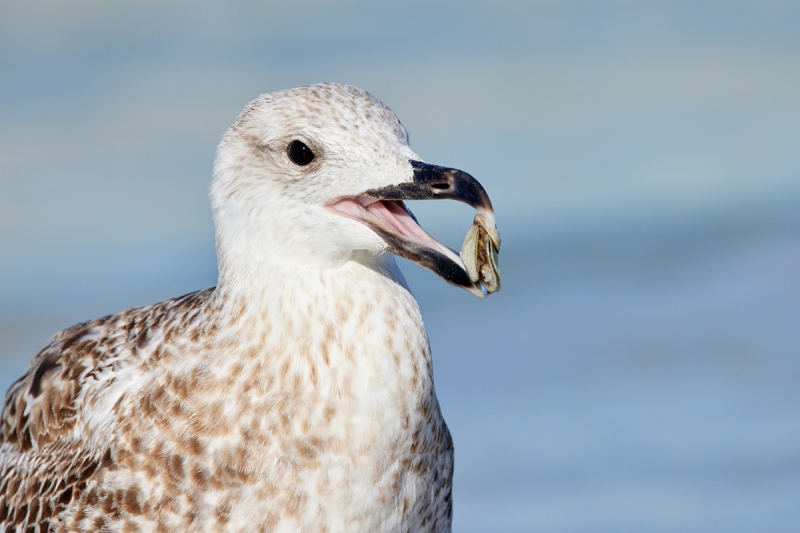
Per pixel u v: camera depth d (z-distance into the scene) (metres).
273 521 8.19
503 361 15.93
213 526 8.20
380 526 8.36
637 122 23.22
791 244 19.39
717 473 13.33
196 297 8.98
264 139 8.36
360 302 8.17
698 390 15.10
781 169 21.73
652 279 18.41
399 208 8.34
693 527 12.30
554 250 19.42
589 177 21.70
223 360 8.27
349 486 8.17
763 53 26.00
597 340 16.50
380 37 26.66
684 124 23.36
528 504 12.89
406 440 8.27
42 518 8.76
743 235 19.81
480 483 13.30
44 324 17.56
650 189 21.34
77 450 8.77
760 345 16.17
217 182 8.57
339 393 8.09
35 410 9.26
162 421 8.30
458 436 14.13
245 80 25.16
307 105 8.36
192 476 8.20
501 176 21.67
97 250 19.45
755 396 14.92
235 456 8.16
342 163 8.16
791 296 17.62
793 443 13.83
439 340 16.59
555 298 17.86
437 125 23.42
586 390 15.18
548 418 14.54
